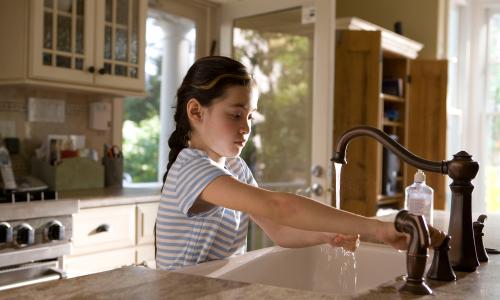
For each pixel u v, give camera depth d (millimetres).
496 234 1479
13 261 2117
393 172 4531
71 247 2326
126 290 744
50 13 2666
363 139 4098
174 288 754
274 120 3500
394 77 4742
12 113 2914
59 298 706
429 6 4938
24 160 2969
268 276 1213
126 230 2686
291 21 3414
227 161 1380
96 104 3258
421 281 773
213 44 3893
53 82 2688
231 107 1105
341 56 4117
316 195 3215
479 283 858
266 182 3520
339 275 1362
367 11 5203
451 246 974
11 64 2648
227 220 1192
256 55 3623
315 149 3213
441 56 5023
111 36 2939
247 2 3666
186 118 1167
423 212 1314
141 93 3115
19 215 2135
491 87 5504
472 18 5543
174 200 1104
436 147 4762
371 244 1367
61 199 2348
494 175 5457
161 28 4059
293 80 3408
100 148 3320
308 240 1232
